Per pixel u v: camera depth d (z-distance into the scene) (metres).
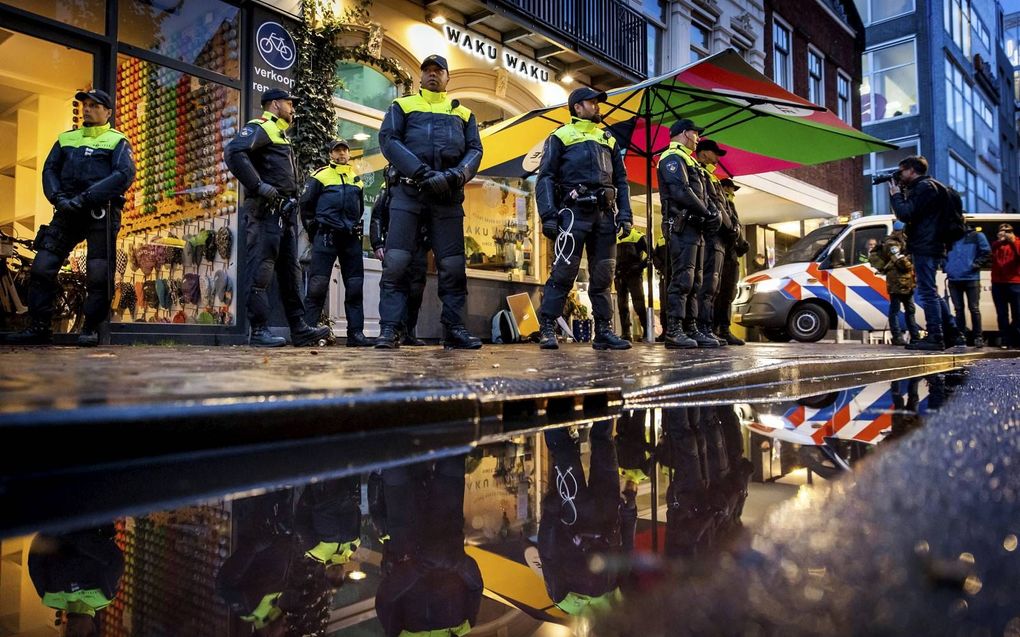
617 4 12.11
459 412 1.68
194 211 7.53
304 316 6.25
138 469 1.08
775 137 8.68
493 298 10.49
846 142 8.44
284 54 7.88
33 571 0.63
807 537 0.63
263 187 5.29
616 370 2.77
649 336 8.08
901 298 8.66
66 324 6.99
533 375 2.31
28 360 2.55
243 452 1.24
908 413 1.88
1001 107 38.56
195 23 7.46
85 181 5.21
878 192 27.22
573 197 5.09
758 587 0.49
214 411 1.24
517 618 0.49
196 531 0.78
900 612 0.41
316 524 0.83
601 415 1.96
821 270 10.72
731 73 7.15
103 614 0.52
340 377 1.88
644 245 9.74
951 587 0.46
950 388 2.76
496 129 8.01
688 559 0.59
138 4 7.15
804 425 1.70
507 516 0.88
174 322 7.44
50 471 1.04
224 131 7.65
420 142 4.61
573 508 0.91
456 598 0.55
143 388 1.40
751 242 17.22
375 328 8.77
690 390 2.51
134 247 7.16
